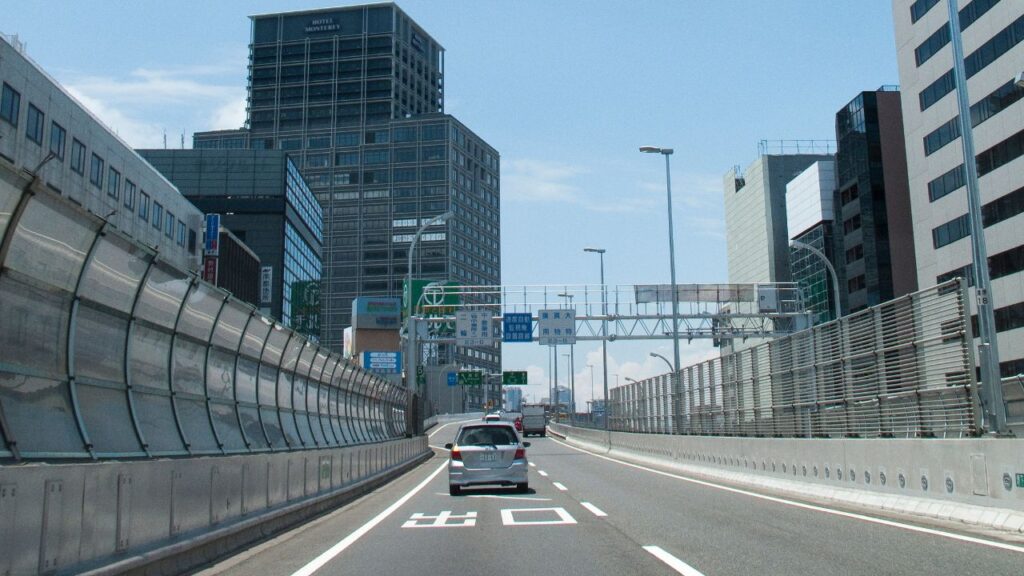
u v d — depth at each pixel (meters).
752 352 27.72
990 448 12.59
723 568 9.09
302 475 15.65
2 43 46.44
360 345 94.81
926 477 14.34
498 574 8.97
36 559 6.62
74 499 7.25
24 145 49.06
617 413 56.91
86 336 10.65
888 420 17.75
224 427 15.49
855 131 96.31
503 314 53.47
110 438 10.71
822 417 21.50
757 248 128.75
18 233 8.84
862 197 94.56
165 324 13.02
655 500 18.03
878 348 18.42
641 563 9.51
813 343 22.33
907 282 91.06
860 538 11.41
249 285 100.06
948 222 72.25
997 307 65.19
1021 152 62.88
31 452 8.97
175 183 125.38
